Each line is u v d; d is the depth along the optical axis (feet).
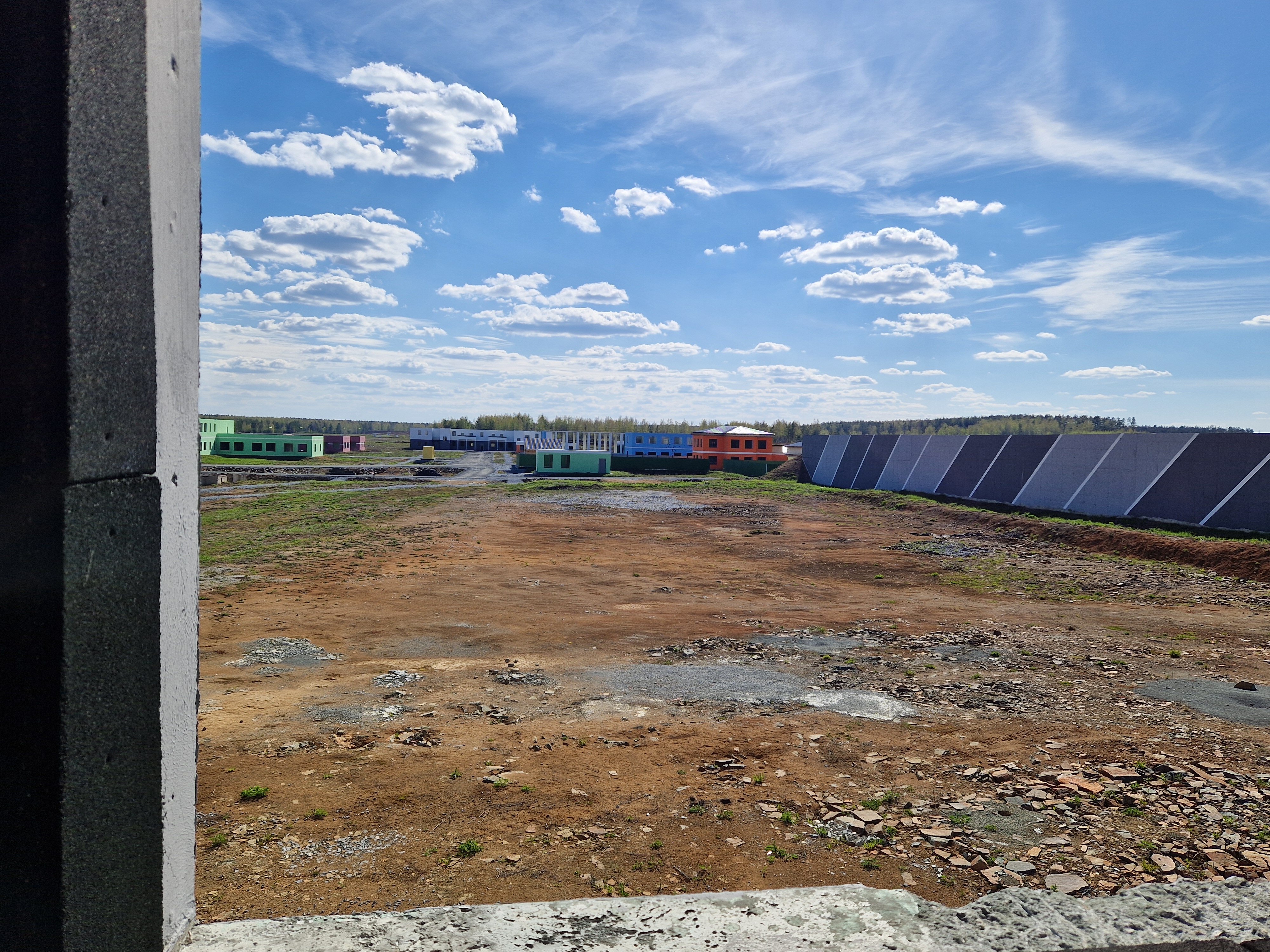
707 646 36.65
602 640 37.99
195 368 7.13
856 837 16.93
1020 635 38.27
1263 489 64.80
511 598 49.32
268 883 14.92
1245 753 21.31
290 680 30.45
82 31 4.98
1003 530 80.84
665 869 15.60
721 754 22.48
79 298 4.99
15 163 4.84
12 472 4.83
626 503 113.19
